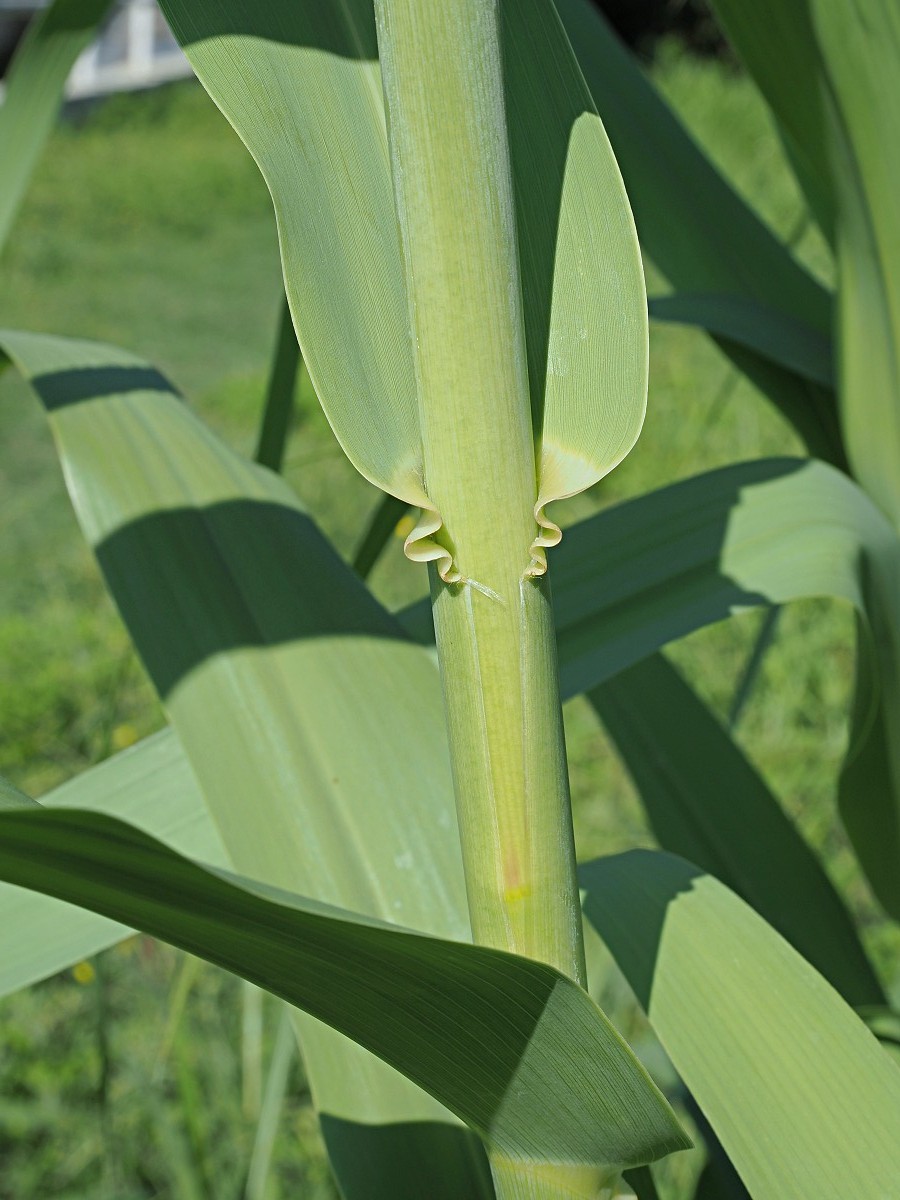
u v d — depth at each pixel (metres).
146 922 0.50
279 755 0.64
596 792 2.18
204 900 0.48
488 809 0.52
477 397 0.51
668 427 3.56
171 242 8.76
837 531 0.71
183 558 0.68
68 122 12.95
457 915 0.62
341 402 0.53
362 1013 0.51
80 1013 1.59
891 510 0.83
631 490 3.36
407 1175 0.63
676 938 0.60
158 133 11.77
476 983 0.50
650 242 1.03
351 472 3.22
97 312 6.91
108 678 2.48
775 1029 0.57
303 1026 0.65
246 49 0.55
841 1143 0.55
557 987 0.50
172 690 0.65
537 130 0.55
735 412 3.43
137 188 9.67
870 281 0.77
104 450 0.70
